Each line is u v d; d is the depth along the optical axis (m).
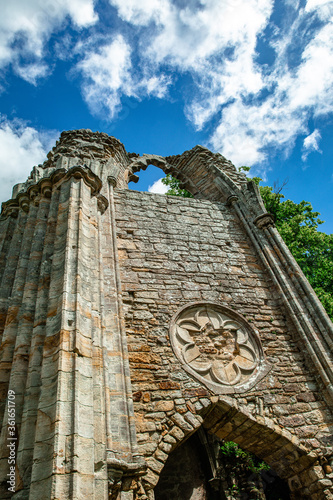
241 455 11.64
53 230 6.30
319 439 6.79
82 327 4.75
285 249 9.95
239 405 6.84
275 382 7.46
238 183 12.91
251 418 6.72
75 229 6.11
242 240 10.69
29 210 7.20
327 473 6.48
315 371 7.71
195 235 10.20
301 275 9.30
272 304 9.05
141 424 6.09
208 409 6.74
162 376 6.82
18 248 6.91
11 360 4.93
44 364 4.33
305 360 7.98
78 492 3.31
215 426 7.16
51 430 3.68
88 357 4.53
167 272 8.81
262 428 6.77
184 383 6.85
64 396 3.94
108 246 8.16
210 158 14.28
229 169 13.80
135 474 4.73
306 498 6.61
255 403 7.01
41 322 4.90
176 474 11.15
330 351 7.86
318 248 16.70
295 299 8.81
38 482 3.38
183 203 11.21
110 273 7.59
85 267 5.64
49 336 4.62
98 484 3.79
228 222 11.16
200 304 8.41
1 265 6.93
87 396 4.15
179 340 7.58
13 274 6.50
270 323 8.60
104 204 7.90
